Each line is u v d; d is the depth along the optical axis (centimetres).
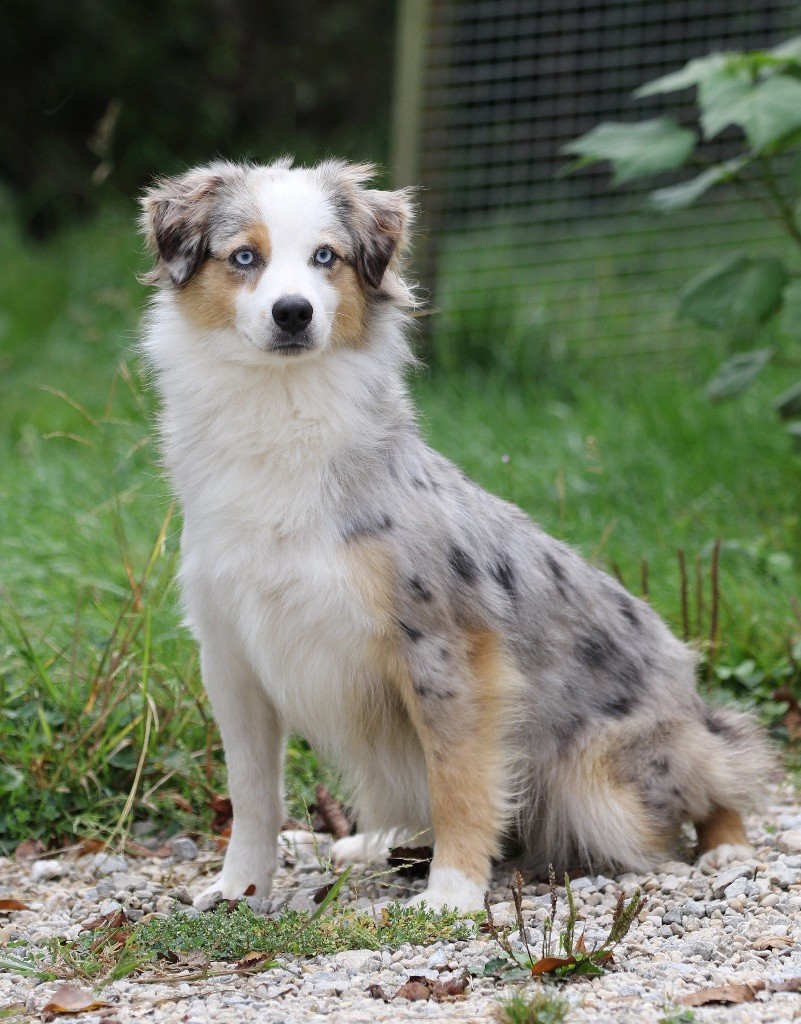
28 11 2283
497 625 608
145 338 640
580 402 1265
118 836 723
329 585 573
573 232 1560
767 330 1305
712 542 970
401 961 530
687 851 680
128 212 2127
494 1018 468
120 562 921
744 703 830
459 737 590
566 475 1083
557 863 663
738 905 577
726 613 888
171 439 618
